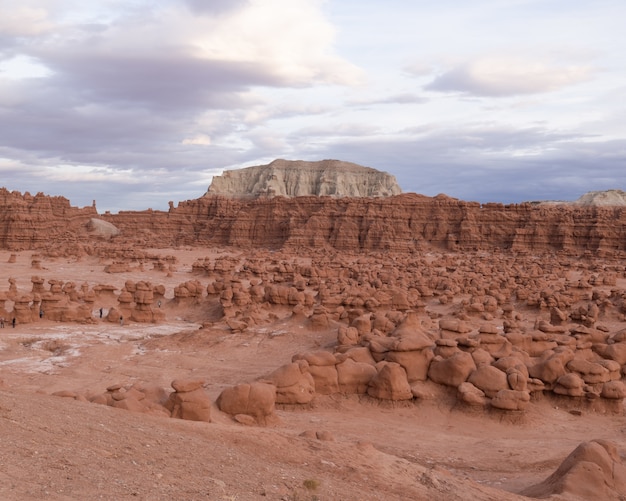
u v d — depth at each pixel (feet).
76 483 30.07
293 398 90.38
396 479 50.19
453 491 49.60
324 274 306.55
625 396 98.94
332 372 96.22
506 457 71.26
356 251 504.84
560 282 299.58
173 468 37.93
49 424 40.34
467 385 93.86
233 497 34.53
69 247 403.95
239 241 553.64
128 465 35.91
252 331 154.10
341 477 47.88
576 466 55.47
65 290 211.61
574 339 124.26
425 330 130.21
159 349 141.08
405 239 517.96
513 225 517.55
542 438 83.51
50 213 510.99
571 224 491.72
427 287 244.42
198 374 118.62
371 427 82.99
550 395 101.19
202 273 323.98
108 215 608.60
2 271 307.17
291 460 49.57
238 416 74.38
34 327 163.12
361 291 209.15
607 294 253.44
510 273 325.21
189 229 614.34
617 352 121.49
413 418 90.94
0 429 36.06
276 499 36.88
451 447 75.61
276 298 196.54
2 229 437.58
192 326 178.81
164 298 226.79
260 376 115.55
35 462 31.73
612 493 53.62
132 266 349.82
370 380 96.84
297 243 520.01
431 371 99.14
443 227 521.65
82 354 132.46
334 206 546.67
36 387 101.14
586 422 93.61
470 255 475.72
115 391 72.08
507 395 90.48
